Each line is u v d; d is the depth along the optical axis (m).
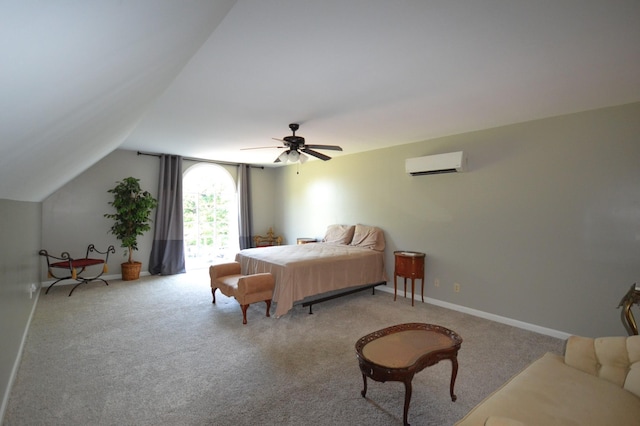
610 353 1.69
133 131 3.93
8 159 1.32
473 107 2.97
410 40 1.79
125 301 4.22
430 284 4.35
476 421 1.35
